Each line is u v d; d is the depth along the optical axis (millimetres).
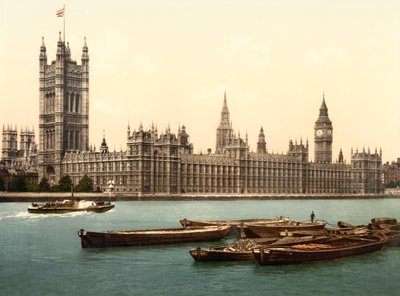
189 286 70312
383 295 67250
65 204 173125
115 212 179750
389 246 99062
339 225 113688
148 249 94938
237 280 73062
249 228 101000
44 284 71188
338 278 74250
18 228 124375
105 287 69875
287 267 80125
